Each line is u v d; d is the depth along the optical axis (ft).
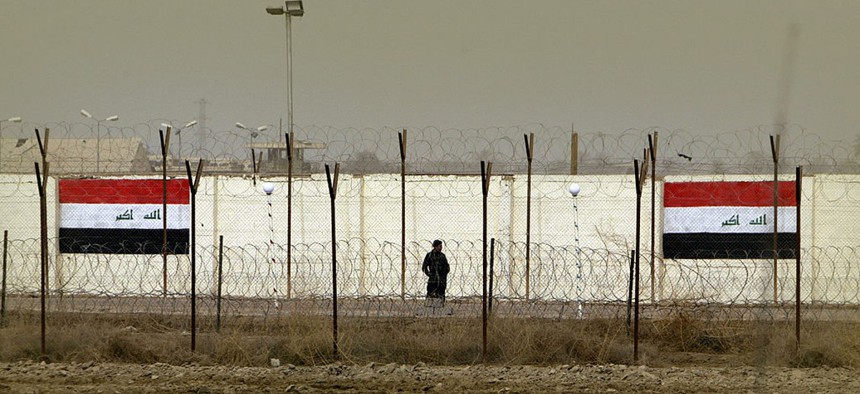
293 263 214.28
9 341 141.79
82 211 226.38
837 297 203.00
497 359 139.85
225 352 139.64
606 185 217.77
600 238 217.15
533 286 210.59
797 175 137.49
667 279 208.85
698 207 216.54
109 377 126.62
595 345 144.05
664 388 121.60
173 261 222.89
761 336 141.08
